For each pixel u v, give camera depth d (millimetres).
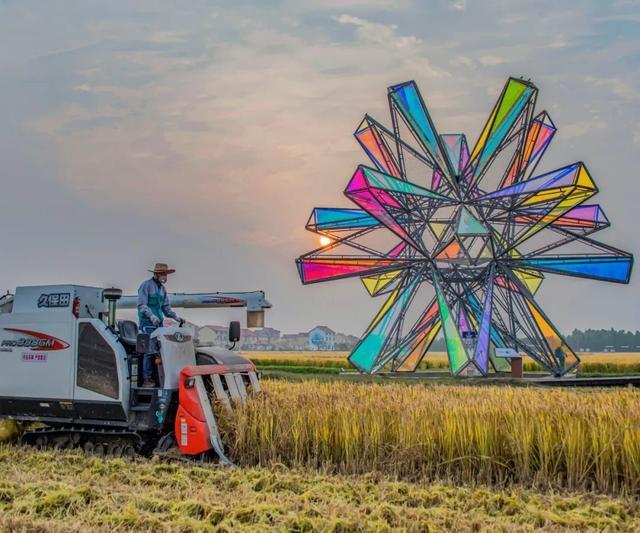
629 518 10266
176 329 14484
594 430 12273
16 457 14070
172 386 14102
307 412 13906
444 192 41625
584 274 37750
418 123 39906
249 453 13703
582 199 36688
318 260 39062
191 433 13539
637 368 50250
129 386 14422
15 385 15406
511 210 38812
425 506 10742
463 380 34281
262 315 21547
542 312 38688
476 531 9305
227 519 9555
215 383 14211
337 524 9242
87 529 8922
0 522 9195
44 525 9055
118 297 14914
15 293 15680
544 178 37062
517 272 44156
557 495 11320
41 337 15219
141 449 14281
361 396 15914
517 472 12492
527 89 38375
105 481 11859
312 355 79062
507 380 34000
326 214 41375
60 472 12570
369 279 44875
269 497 10680
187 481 11781
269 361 57969
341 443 13391
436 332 42844
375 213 37594
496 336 41719
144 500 10328
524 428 12617
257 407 14133
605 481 11914
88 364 14672
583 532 9305
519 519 9914
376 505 10281
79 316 15070
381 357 39531
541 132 41219
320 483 11719
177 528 9125
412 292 39250
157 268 15188
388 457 13078
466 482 12445
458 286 42375
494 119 38781
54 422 15289
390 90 40562
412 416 13484
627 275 37094
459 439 12875
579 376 41469
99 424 14633
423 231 41062
